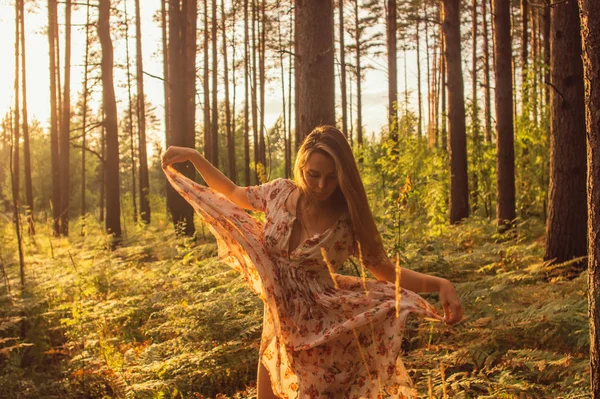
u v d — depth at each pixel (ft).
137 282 25.13
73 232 65.26
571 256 23.54
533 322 14.83
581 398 11.10
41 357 18.24
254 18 88.17
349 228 9.21
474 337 14.98
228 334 16.21
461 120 48.19
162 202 84.43
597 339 8.52
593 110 8.42
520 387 11.57
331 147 8.81
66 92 69.72
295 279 9.12
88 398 15.08
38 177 128.88
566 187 23.63
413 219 33.65
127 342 18.16
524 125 45.62
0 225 42.86
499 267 24.76
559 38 24.00
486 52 86.63
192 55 74.08
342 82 93.45
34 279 26.32
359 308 8.90
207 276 22.16
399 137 49.42
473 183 53.36
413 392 8.89
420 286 9.10
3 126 23.93
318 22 22.72
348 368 9.02
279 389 9.33
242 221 9.77
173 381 14.03
